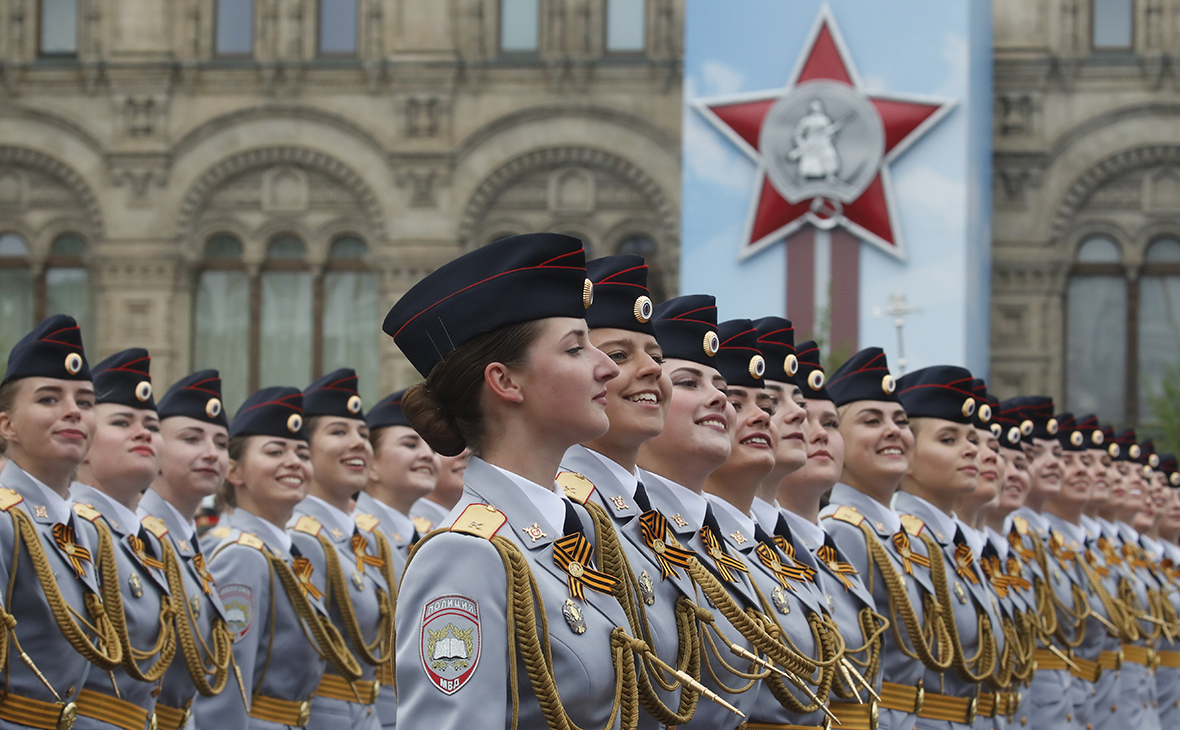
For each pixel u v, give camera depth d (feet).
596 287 12.41
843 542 18.74
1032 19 77.66
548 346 10.44
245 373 79.51
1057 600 25.49
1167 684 32.32
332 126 79.05
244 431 21.43
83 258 79.77
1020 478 24.54
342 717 21.80
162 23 79.30
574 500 11.56
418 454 24.57
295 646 20.79
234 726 19.57
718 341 14.14
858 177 70.38
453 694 9.73
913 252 70.03
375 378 79.15
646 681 10.98
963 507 21.74
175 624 18.24
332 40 80.18
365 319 79.61
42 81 79.71
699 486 13.82
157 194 79.15
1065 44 77.36
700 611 12.03
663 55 77.46
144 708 17.42
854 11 70.95
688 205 72.38
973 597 19.77
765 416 15.25
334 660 20.80
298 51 79.41
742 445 15.16
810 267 70.95
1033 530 26.53
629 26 79.00
